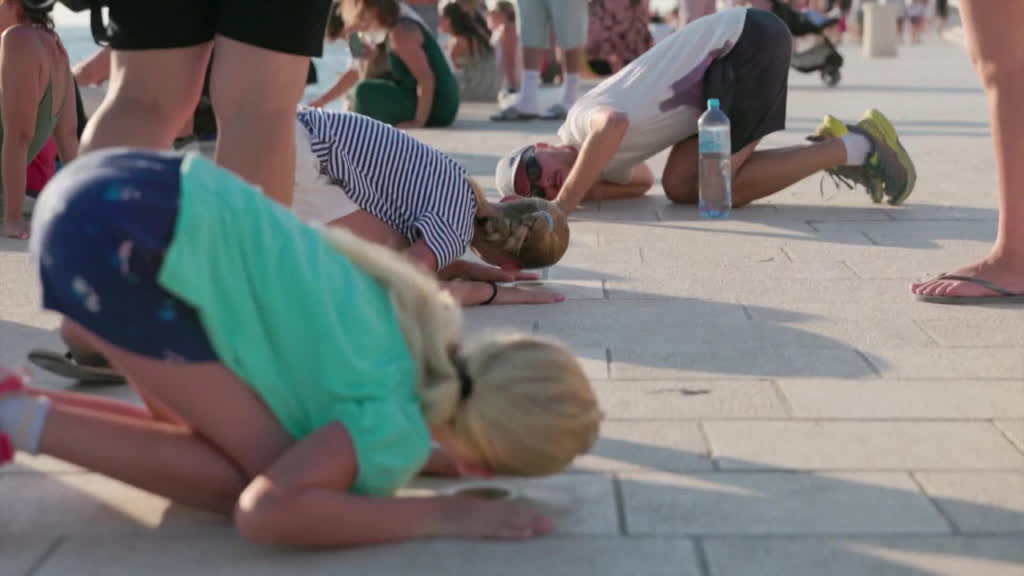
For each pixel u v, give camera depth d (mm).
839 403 3359
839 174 6469
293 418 2488
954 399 3377
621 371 3672
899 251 5336
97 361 3564
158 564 2445
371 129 4480
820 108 11891
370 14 10219
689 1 10539
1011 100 4324
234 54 3467
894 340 3959
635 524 2604
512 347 2521
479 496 2770
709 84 6227
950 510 2654
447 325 2582
